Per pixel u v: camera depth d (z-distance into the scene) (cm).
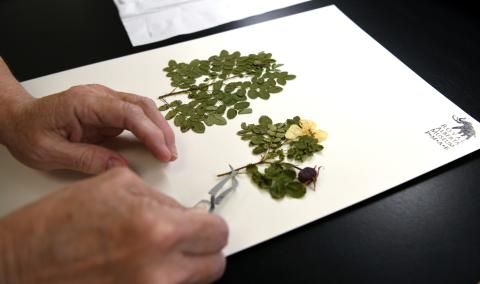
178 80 45
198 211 29
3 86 40
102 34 51
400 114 42
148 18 53
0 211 36
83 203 27
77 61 48
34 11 55
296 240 34
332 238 34
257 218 35
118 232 26
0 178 38
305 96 43
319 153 39
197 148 39
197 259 29
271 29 51
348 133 40
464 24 53
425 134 40
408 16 54
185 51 48
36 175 38
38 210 27
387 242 34
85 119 37
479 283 32
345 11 55
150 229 26
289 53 48
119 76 46
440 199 36
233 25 52
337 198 36
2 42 51
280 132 40
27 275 26
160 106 43
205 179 37
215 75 46
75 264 26
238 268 33
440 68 47
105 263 26
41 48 50
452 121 41
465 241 34
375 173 37
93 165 36
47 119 36
